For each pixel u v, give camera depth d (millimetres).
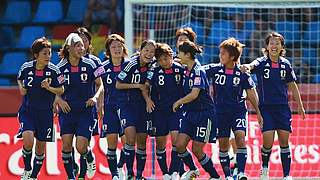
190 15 49781
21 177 37312
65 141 34000
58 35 62781
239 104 34344
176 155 35031
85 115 33875
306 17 52281
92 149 40344
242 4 46438
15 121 40562
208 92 33219
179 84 34531
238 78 34062
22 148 36750
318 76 52125
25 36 63375
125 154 34594
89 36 35406
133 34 46969
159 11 47812
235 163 37062
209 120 33094
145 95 34094
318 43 52250
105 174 40406
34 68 33281
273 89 34719
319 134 43094
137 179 35562
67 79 33625
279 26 52562
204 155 34000
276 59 34750
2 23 64812
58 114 35406
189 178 34719
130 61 34344
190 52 32875
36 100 33562
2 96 47281
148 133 35031
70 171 34375
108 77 35062
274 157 41906
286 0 43125
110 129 35031
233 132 34625
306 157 42938
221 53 33969
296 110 48750
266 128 34750
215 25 51625
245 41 52375
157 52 33969
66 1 65188
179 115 34594
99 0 62094
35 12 66125
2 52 62719
